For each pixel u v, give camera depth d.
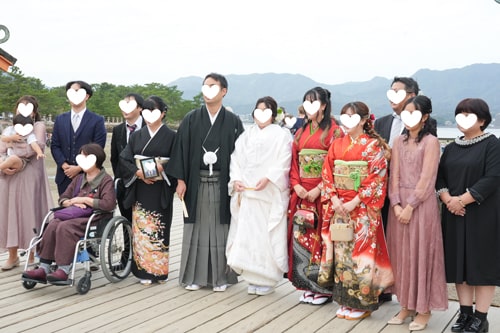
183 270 4.74
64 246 4.40
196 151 4.66
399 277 3.82
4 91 40.41
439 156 3.70
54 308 4.13
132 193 4.81
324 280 4.10
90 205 4.68
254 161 4.48
